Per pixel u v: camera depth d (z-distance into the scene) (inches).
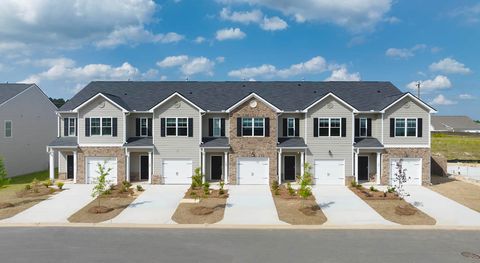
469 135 3186.5
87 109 1186.0
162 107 1181.7
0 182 948.0
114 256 570.3
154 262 546.3
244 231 710.5
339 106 1175.6
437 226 743.7
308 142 1176.8
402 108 1176.8
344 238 669.3
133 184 1171.3
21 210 844.6
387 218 797.2
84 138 1187.3
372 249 610.5
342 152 1175.6
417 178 1181.7
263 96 1296.8
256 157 1173.1
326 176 1179.3
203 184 1028.5
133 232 699.4
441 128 4397.1
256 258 565.3
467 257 578.2
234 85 1381.6
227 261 551.5
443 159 1344.7
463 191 1076.5
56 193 1028.5
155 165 1180.5
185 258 563.2
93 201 933.2
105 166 1190.3
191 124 1181.1
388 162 1175.0
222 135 1220.5
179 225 745.6
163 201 938.7
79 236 671.8
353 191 1066.7
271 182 1167.0
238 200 951.6
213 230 716.0
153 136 1179.9
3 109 1343.5
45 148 1611.7
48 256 568.1
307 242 645.3
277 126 1175.6
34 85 1533.0
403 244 637.3
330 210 859.4
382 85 1386.6
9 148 1375.5
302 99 1279.5
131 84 1390.3
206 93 1320.1
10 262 543.2
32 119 1517.0
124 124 1185.4
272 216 810.2
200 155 1180.5
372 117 1216.8
